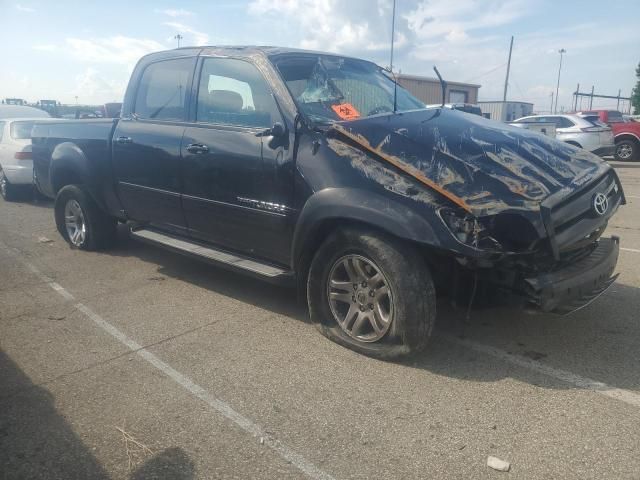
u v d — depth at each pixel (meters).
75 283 5.38
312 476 2.54
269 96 4.17
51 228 8.01
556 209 3.27
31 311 4.65
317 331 4.11
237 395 3.25
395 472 2.55
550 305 3.20
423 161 3.44
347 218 3.51
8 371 3.59
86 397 3.26
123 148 5.36
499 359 3.63
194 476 2.55
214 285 5.28
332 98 4.29
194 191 4.67
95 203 6.22
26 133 10.51
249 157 4.16
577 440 2.75
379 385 3.32
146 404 3.17
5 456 2.71
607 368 3.48
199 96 4.77
